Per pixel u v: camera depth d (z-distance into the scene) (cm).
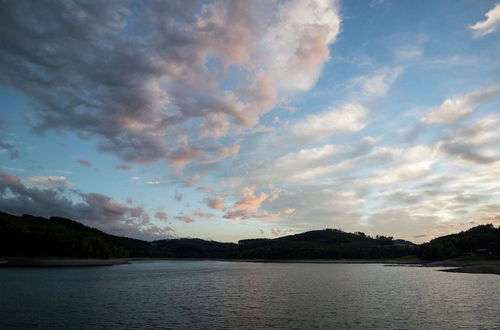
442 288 7912
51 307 5109
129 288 7975
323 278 11562
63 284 8438
